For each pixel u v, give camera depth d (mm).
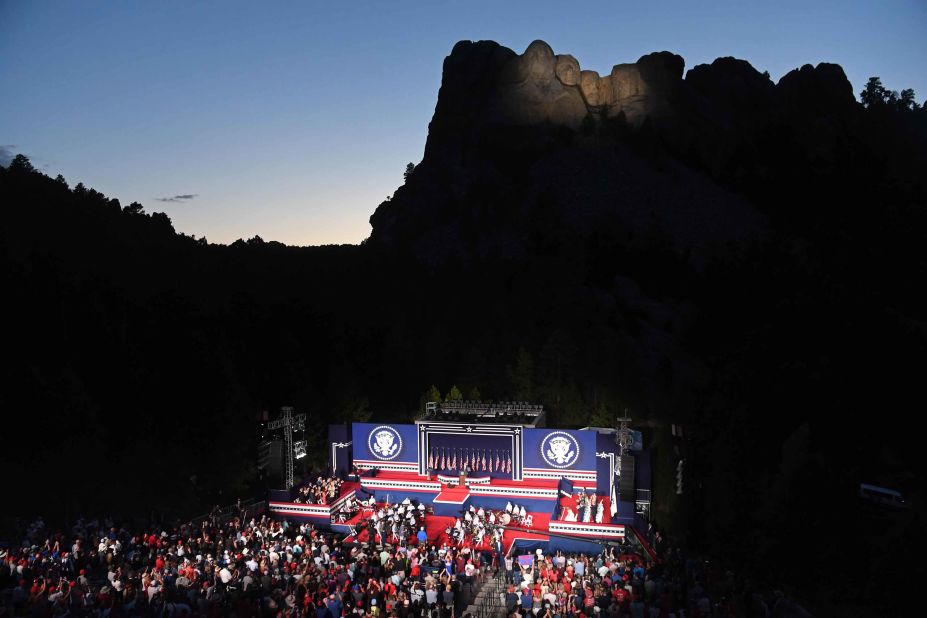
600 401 83375
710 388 58656
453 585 29438
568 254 143375
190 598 26047
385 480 56156
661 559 36625
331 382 72750
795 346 57625
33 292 56250
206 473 53781
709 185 185250
